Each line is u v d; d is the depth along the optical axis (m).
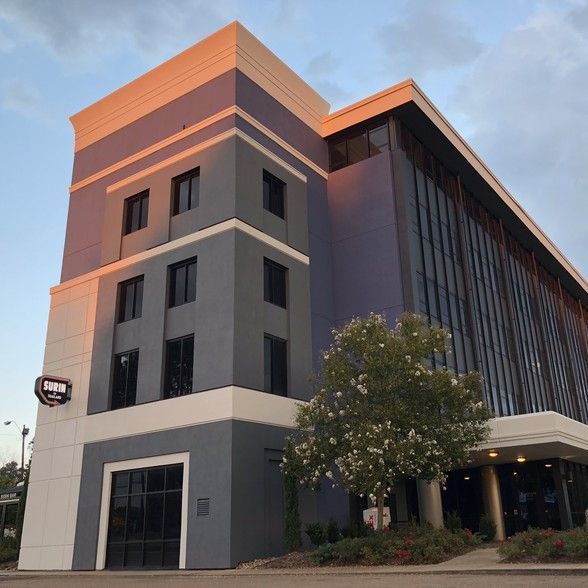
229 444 21.53
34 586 17.69
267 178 27.44
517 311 42.25
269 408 23.44
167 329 25.20
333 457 20.19
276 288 26.20
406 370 19.69
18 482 59.19
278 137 28.42
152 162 28.52
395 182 29.50
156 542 22.45
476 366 32.41
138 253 27.30
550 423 23.25
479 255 37.72
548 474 27.47
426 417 19.41
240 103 26.56
